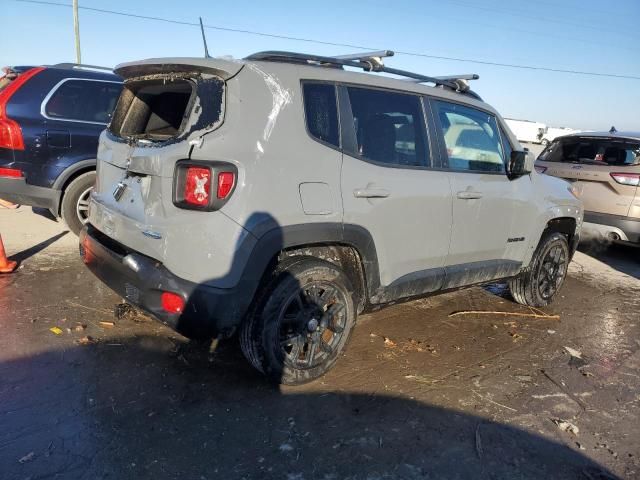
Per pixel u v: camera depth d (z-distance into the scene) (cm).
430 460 280
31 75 547
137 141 325
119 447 269
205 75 299
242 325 315
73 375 330
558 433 315
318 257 337
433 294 416
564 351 439
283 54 318
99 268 335
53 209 565
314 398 329
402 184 357
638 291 639
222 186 278
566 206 519
